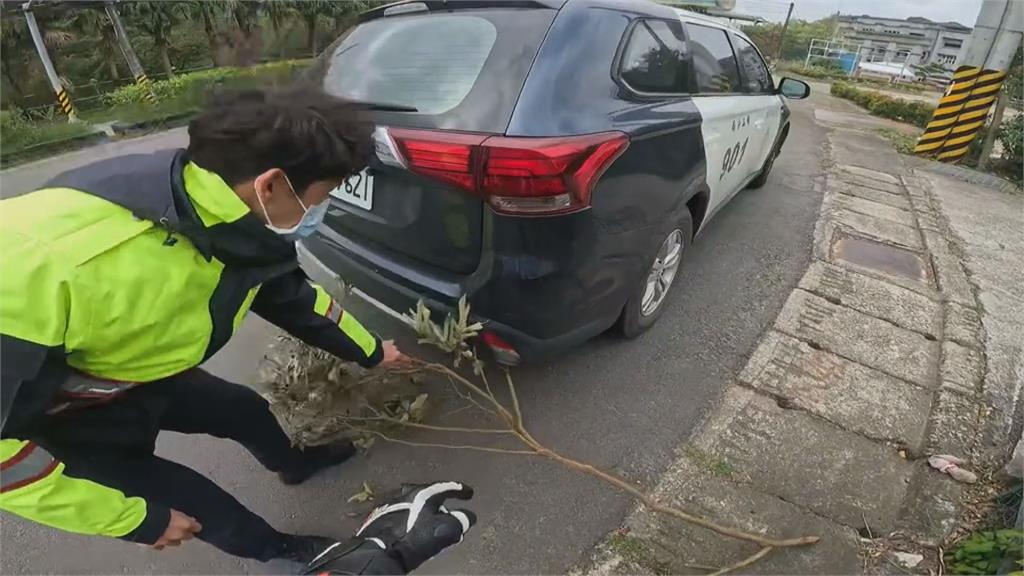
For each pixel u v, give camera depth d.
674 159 2.36
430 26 2.12
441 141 1.73
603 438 2.23
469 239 1.86
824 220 4.69
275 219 1.06
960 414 2.43
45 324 0.87
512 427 1.94
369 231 2.10
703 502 1.96
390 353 1.88
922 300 3.41
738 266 3.73
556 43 1.91
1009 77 7.11
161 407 1.32
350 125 1.02
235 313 1.15
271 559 1.64
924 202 5.52
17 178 6.10
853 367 2.72
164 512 1.21
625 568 1.75
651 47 2.37
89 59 11.57
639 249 2.27
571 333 2.04
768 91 4.20
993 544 1.74
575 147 1.74
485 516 1.90
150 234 0.98
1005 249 4.40
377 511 1.69
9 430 0.91
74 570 1.73
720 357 2.74
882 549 1.82
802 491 2.02
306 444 1.99
